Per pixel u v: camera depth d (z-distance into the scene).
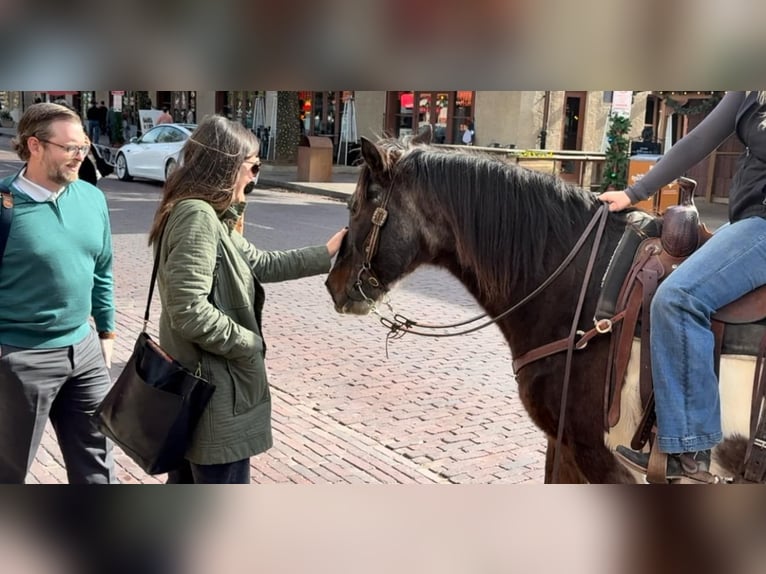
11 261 3.17
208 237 2.66
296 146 24.41
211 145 2.75
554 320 2.77
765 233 2.44
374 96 24.53
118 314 7.94
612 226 2.79
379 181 2.96
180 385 2.70
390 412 5.58
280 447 4.96
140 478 4.50
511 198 2.85
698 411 2.41
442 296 9.07
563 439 2.80
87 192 3.45
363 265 2.98
